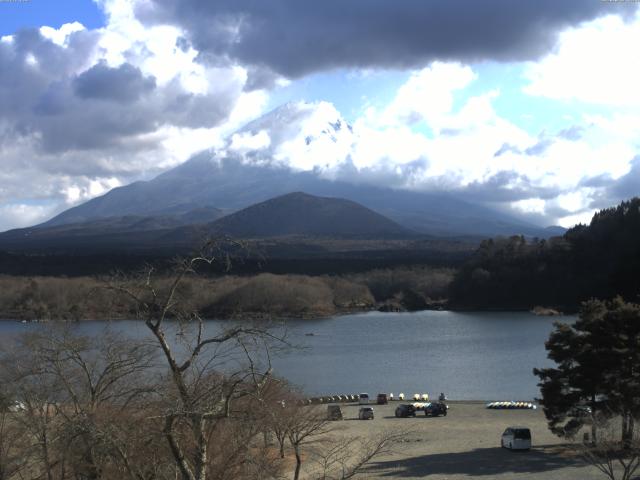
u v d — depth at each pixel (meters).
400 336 154.38
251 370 19.83
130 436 19.84
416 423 62.38
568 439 46.72
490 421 64.06
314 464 36.38
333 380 97.75
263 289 135.88
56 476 25.59
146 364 25.41
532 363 113.19
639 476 37.41
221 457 21.30
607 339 44.62
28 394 25.66
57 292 100.00
